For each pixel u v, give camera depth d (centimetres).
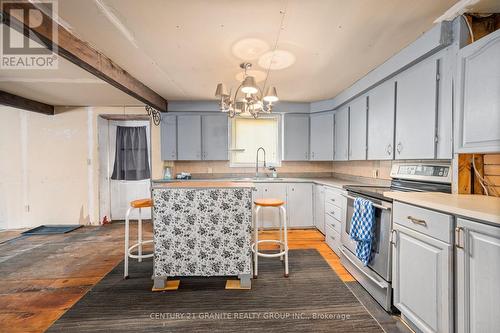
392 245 177
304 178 437
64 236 366
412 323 161
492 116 136
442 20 174
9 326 170
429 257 142
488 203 135
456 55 171
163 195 213
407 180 227
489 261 112
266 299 201
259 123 460
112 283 227
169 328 167
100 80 286
